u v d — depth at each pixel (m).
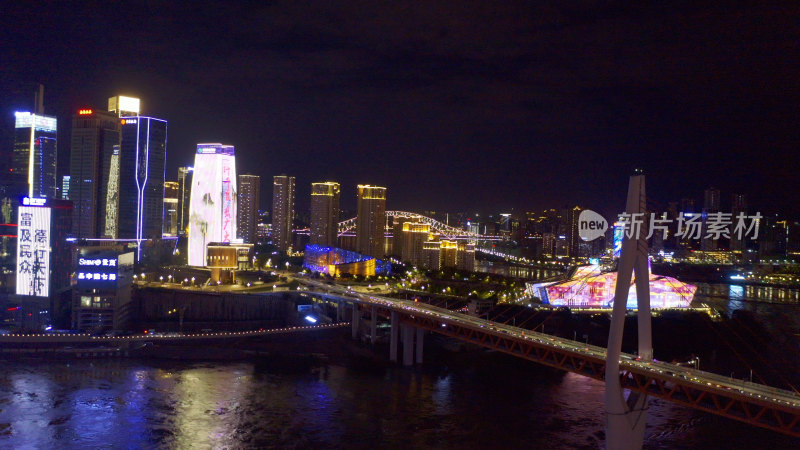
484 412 185.38
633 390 148.50
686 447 154.75
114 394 199.25
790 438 160.50
